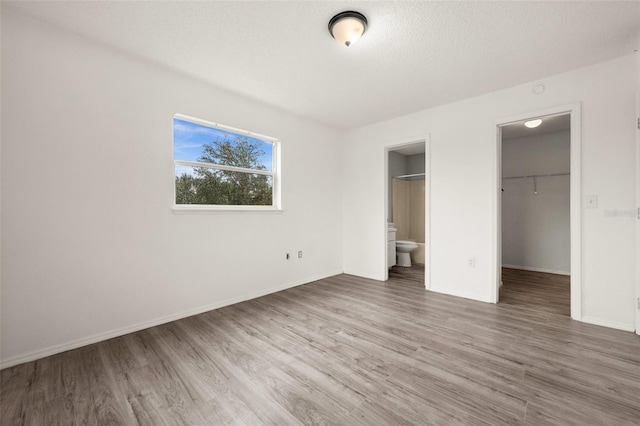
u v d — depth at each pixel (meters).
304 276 4.08
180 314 2.78
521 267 4.99
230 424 1.41
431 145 3.66
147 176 2.56
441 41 2.20
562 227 4.60
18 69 1.95
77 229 2.20
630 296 2.42
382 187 4.23
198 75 2.78
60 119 2.11
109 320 2.35
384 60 2.49
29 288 2.00
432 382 1.72
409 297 3.41
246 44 2.26
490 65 2.57
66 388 1.69
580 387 1.66
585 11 1.86
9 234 1.93
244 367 1.90
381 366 1.90
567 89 2.70
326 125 4.39
